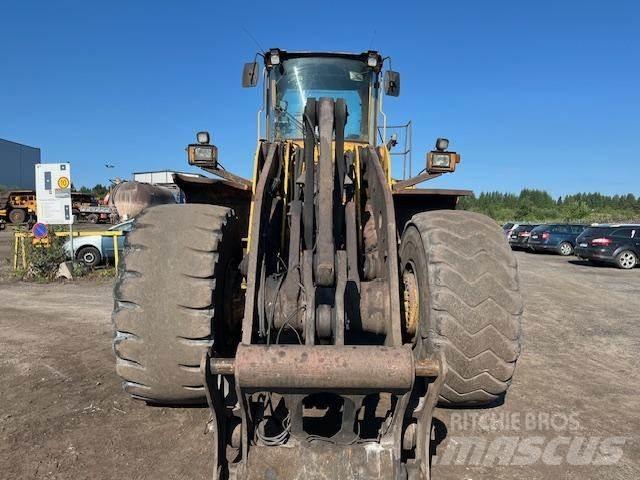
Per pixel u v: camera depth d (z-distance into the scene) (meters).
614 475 3.38
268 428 2.98
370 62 5.50
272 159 3.90
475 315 3.17
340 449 2.76
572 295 11.27
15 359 5.55
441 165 4.32
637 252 17.72
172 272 3.07
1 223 36.88
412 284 3.63
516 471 3.40
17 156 72.12
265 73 5.57
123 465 3.36
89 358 5.61
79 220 42.84
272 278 3.52
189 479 3.20
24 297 9.77
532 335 7.29
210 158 4.43
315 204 3.75
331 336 3.12
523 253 26.47
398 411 2.79
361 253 4.01
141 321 3.07
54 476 3.23
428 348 3.28
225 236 3.36
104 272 13.09
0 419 4.03
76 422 3.99
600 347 6.65
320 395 3.77
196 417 4.08
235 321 3.66
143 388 3.19
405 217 4.94
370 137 5.64
